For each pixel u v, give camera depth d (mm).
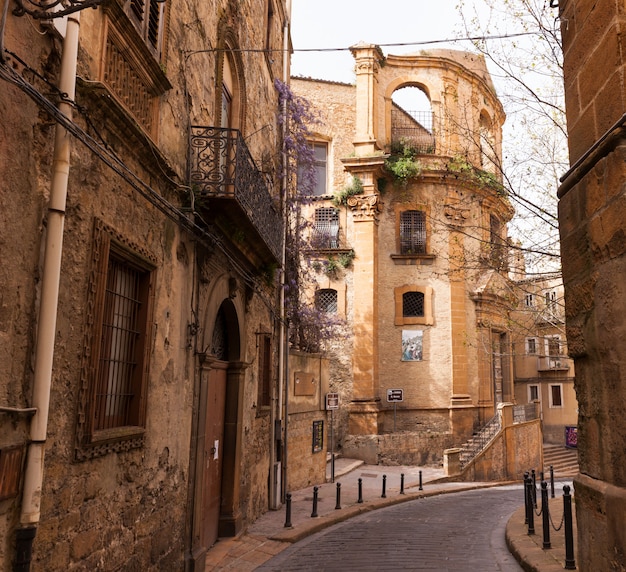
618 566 3123
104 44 5426
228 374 10602
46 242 4309
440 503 15586
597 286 3486
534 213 10812
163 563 6785
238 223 8961
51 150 4402
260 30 13055
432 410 24625
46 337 4195
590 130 3684
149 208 6555
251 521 11664
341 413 24156
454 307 25203
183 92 7863
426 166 25797
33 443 4047
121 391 6027
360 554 9258
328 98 26531
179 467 7426
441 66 26672
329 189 26125
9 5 3912
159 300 6789
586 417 3635
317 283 24641
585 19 3787
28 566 3953
